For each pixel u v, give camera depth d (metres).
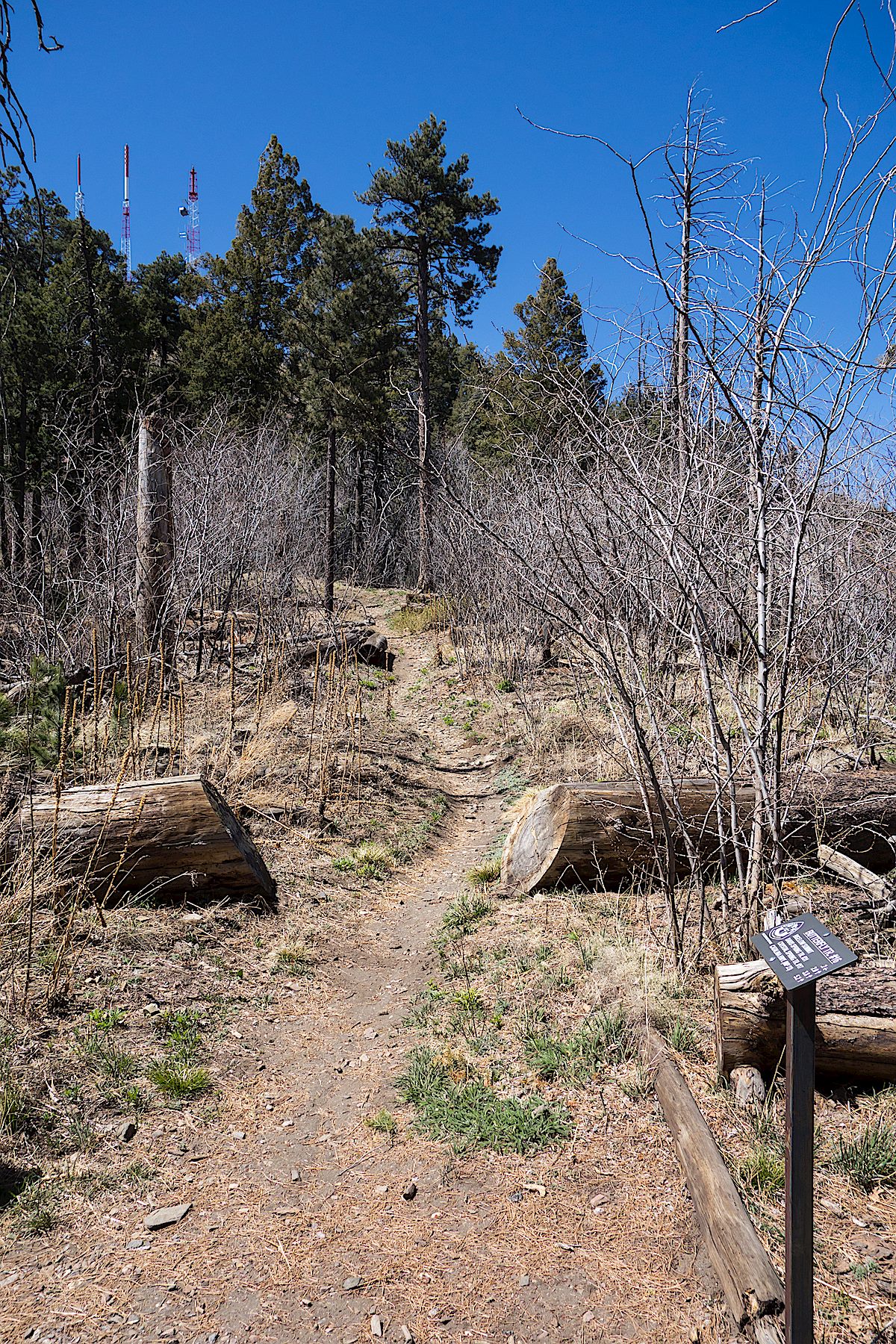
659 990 4.49
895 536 6.00
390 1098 4.18
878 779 5.57
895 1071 3.68
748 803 5.54
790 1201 2.39
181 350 31.33
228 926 5.74
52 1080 3.97
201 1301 2.97
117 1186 3.51
